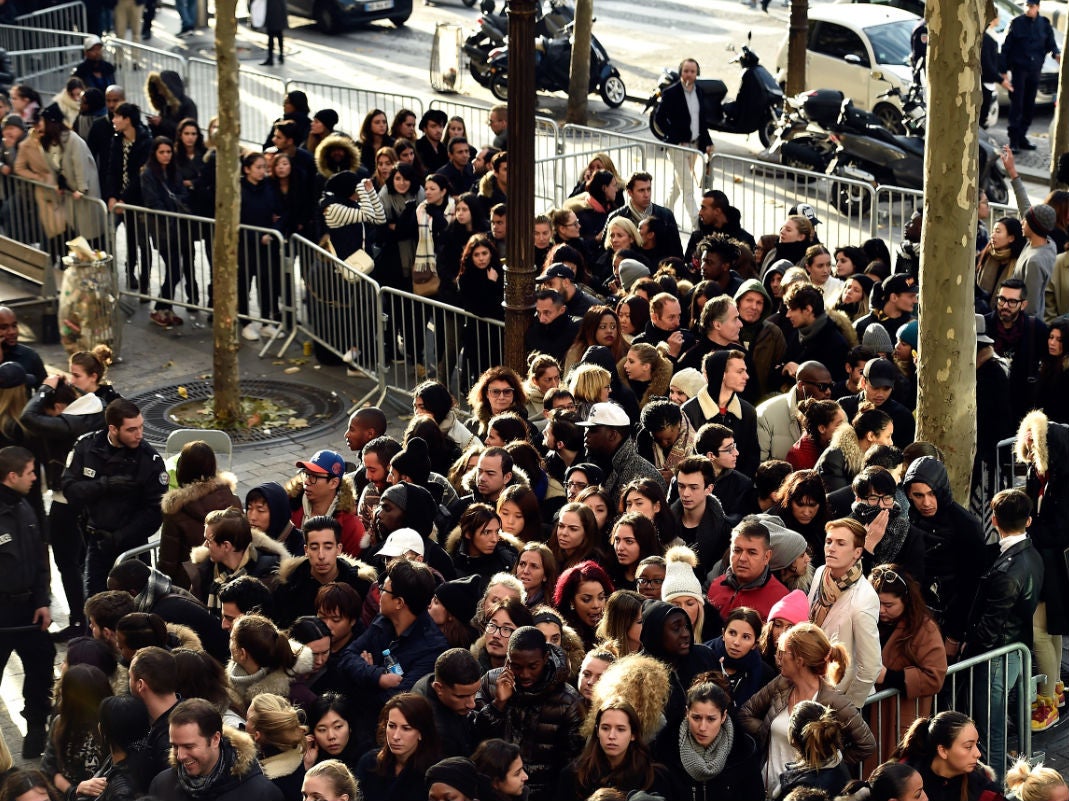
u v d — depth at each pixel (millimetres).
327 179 41469
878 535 21719
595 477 24094
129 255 44875
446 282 37688
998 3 67375
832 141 53375
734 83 72312
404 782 17703
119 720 17969
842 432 24469
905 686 20719
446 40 72188
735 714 18281
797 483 22609
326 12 82375
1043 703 24672
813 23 65188
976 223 25031
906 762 18297
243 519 22500
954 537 22547
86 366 28922
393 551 21953
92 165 44344
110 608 20781
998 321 31266
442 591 20719
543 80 69625
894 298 31281
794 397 27141
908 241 36625
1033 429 24141
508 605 19547
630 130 66188
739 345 29156
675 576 20375
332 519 22172
